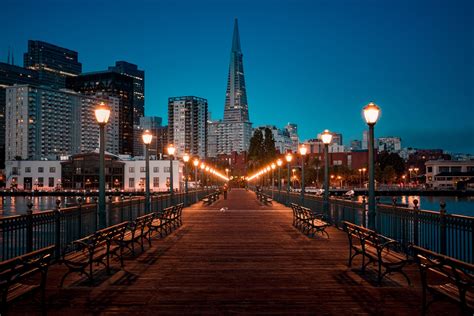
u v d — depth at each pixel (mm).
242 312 7402
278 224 22250
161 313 7371
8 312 7387
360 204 16484
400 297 8312
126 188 125750
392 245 13117
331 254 13094
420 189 140125
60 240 12125
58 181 129375
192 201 44500
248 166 138750
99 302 8000
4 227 9523
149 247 14531
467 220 9414
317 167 141875
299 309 7574
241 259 12289
